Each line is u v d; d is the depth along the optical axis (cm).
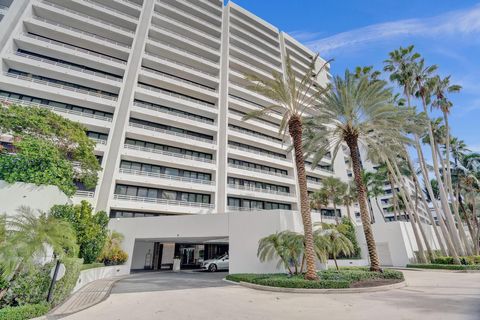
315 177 4669
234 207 3522
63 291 920
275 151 4388
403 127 1927
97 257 1845
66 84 2948
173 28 3925
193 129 3562
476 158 3291
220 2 4731
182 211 2992
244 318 680
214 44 4300
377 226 3173
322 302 905
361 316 677
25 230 739
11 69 2691
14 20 2762
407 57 2861
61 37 3027
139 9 3622
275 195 3791
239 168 3659
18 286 697
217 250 3400
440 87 2819
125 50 3284
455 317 636
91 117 2794
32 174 1378
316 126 1947
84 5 3209
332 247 1677
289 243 1547
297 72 5266
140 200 2878
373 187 3769
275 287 1227
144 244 3011
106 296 1059
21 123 1656
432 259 2667
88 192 2517
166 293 1157
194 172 3441
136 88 3164
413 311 718
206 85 4056
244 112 4241
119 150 2788
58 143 1858
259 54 4956
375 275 1365
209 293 1148
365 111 1773
